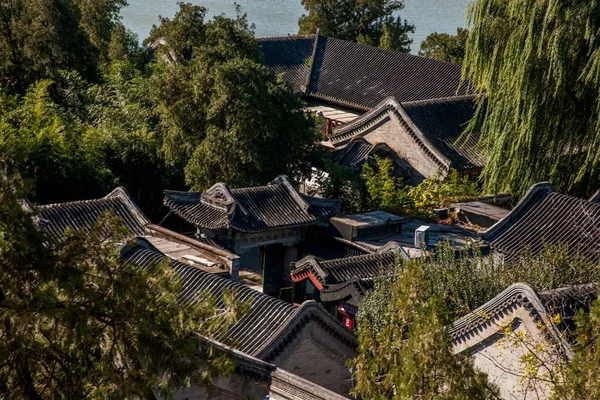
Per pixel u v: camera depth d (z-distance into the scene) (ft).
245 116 129.08
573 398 43.42
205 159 132.46
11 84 167.53
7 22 167.22
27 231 40.75
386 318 51.55
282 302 73.97
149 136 148.56
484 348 64.59
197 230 115.75
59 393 43.29
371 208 129.18
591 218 92.22
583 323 45.78
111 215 44.04
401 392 42.88
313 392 60.95
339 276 94.68
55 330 42.14
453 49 229.04
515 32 117.39
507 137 121.19
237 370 61.36
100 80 182.50
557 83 112.78
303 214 115.24
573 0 112.37
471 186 132.26
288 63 202.69
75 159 134.51
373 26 249.96
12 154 42.52
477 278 75.00
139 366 44.04
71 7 178.29
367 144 151.53
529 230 92.79
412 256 103.09
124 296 42.63
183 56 156.15
